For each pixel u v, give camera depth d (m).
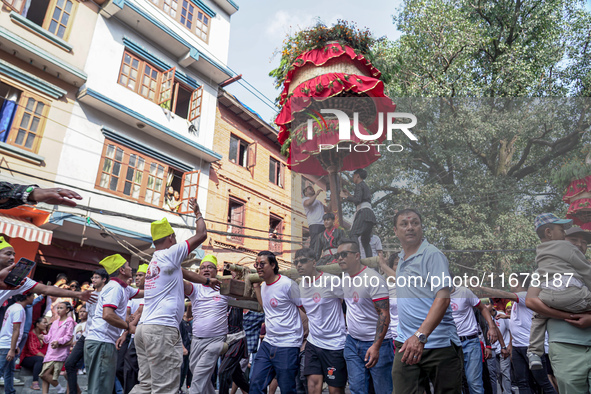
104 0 11.12
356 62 2.98
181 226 9.86
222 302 4.82
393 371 2.76
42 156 9.32
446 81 10.07
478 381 4.47
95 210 8.85
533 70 10.33
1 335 5.68
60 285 8.34
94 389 4.24
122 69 11.46
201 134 13.28
